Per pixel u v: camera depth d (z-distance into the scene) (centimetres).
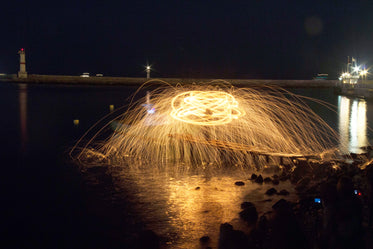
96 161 1122
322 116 2455
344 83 5794
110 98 4388
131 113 2425
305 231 527
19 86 7694
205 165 1050
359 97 4581
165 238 596
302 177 894
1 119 2283
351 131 1753
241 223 645
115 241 598
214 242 578
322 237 427
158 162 1092
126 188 857
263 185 857
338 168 911
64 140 1515
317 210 607
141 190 840
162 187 858
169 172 984
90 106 3303
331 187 419
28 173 999
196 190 830
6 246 591
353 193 417
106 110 2925
